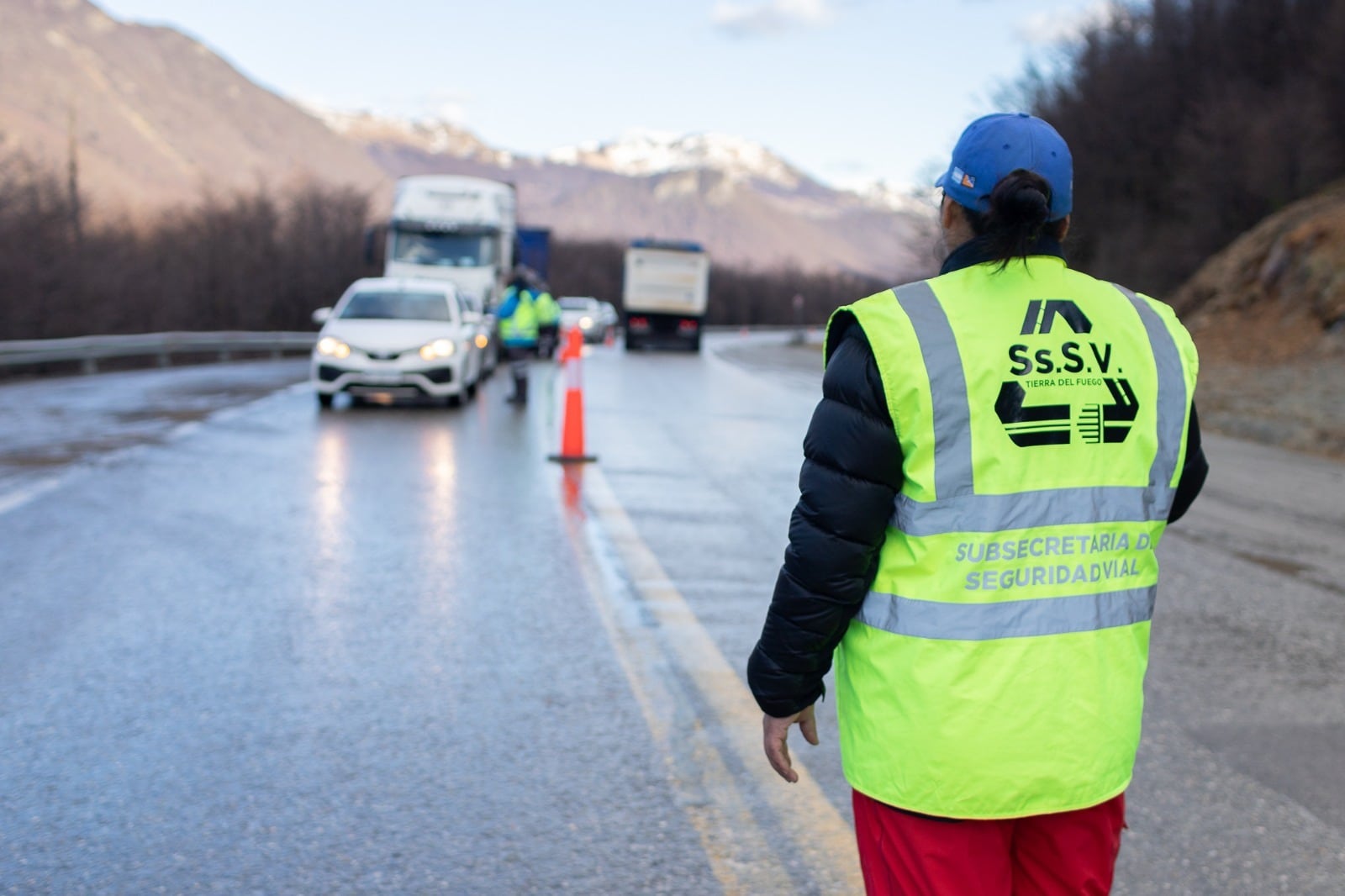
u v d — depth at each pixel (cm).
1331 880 343
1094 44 3747
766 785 396
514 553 734
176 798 376
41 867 331
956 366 191
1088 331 200
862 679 201
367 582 652
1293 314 2345
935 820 196
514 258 2458
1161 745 448
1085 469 197
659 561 721
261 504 873
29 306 2483
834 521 193
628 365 2891
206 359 3014
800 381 2425
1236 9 3391
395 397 1742
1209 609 657
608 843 352
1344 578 743
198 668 501
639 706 468
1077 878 204
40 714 445
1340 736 460
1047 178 201
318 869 333
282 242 4400
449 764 407
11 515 810
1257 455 1339
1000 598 193
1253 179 2952
